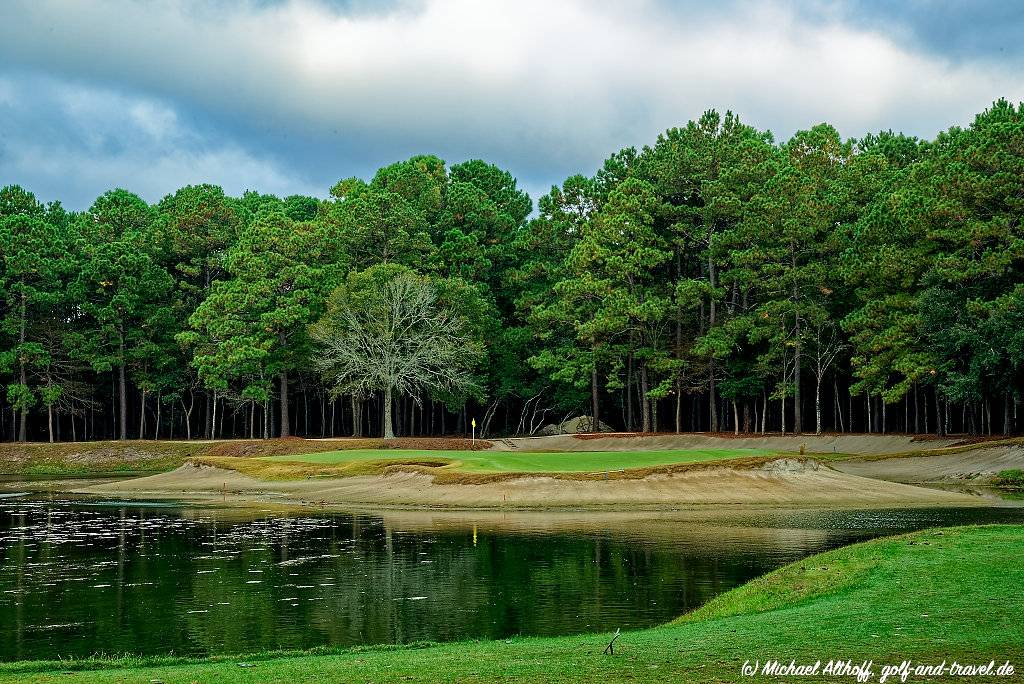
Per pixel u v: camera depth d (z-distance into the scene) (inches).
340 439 3078.2
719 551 1052.5
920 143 3705.7
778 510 1476.4
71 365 3486.7
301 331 3363.7
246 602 806.5
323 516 1476.4
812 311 2940.5
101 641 673.6
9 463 2989.7
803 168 3484.3
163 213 4065.0
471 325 3304.6
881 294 2876.5
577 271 3304.6
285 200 4943.4
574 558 1015.6
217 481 2146.9
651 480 1696.6
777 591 722.2
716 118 3732.8
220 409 4229.8
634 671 448.1
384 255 3597.4
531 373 3695.9
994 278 2481.5
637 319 3238.2
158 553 1093.1
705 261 3486.7
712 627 577.9
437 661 498.0
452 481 1732.3
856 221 3203.7
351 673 473.1
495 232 3912.4
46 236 3403.1
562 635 672.4
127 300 3410.4
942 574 684.1
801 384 3467.0
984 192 2460.6
